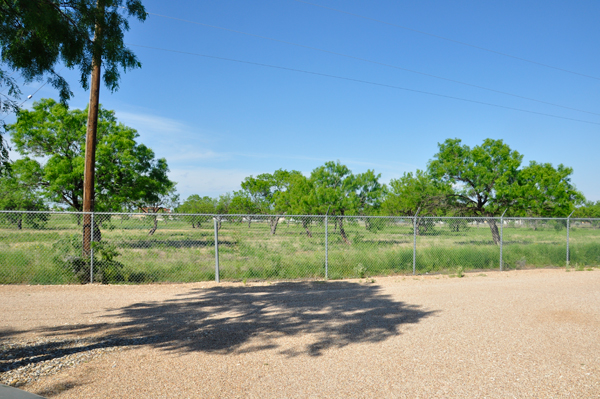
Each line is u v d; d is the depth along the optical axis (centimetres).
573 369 464
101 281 1028
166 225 1318
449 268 1325
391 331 616
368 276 1209
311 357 501
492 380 431
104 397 384
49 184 2380
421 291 956
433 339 576
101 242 1082
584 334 603
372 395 394
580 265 1409
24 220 1156
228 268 1175
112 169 2308
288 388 409
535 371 457
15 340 559
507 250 1467
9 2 619
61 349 524
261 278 1140
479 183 2320
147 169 2591
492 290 972
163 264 1177
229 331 611
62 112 2303
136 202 2623
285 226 1466
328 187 2283
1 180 2234
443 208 2386
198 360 488
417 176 2525
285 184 4328
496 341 568
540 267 1432
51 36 638
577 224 1817
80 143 2373
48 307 766
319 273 1189
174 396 388
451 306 792
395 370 459
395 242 1491
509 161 2245
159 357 498
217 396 389
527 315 720
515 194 2167
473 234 1511
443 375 445
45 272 1029
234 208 4266
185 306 786
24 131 2262
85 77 725
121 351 519
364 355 509
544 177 2181
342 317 701
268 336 588
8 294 884
